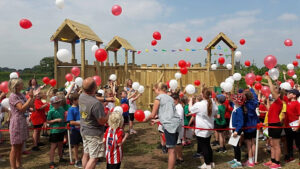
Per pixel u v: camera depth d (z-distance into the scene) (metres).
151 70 11.51
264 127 4.97
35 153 5.56
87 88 3.47
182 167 4.69
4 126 6.54
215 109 4.42
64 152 5.57
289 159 4.87
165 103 3.98
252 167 4.57
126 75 11.66
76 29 8.60
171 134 3.83
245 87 12.74
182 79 10.96
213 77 10.27
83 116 3.52
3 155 5.44
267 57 5.05
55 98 4.73
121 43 11.49
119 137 3.51
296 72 11.76
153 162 5.00
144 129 8.20
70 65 9.27
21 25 5.56
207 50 10.17
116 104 7.02
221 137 5.59
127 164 4.88
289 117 4.76
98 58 5.16
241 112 4.41
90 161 3.48
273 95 4.47
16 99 4.05
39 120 5.80
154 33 7.95
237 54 9.35
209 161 4.43
